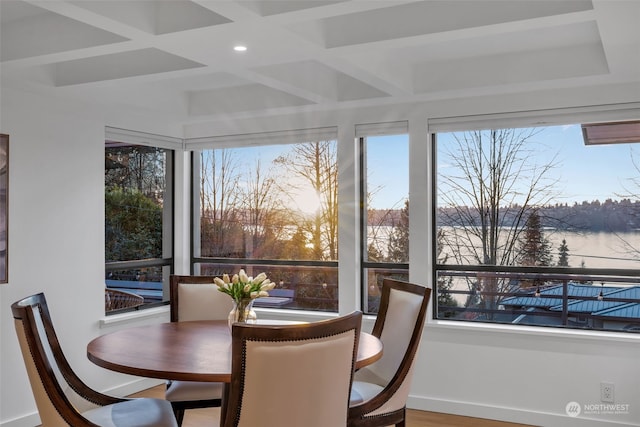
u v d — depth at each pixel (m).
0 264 3.70
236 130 5.05
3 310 3.72
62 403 2.39
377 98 4.14
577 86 3.82
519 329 4.02
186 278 3.89
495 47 3.58
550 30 3.26
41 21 2.99
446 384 4.23
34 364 2.40
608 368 3.77
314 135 4.73
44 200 4.01
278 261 5.08
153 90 4.47
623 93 3.72
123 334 3.10
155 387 4.89
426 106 4.30
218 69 3.31
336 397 2.20
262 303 5.13
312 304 4.93
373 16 2.81
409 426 3.93
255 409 2.08
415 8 2.72
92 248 4.40
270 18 2.43
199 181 5.43
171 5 2.62
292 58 3.09
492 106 4.09
